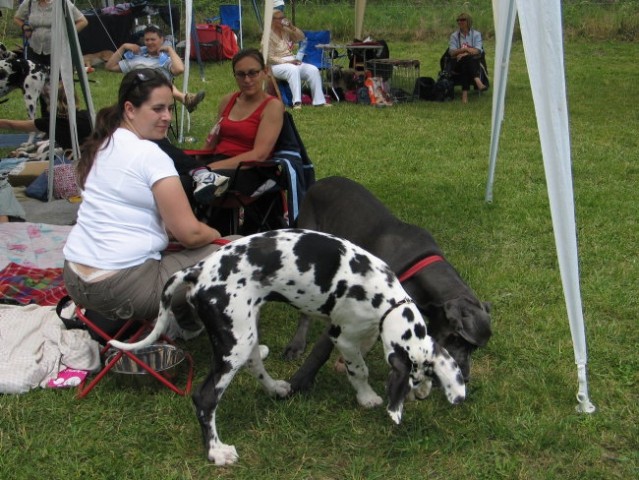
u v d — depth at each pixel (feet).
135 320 10.94
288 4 62.64
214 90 39.22
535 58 9.88
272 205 15.25
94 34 46.39
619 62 50.55
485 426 10.02
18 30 51.21
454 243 17.21
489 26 58.75
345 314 9.54
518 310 13.71
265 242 9.34
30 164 21.25
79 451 9.43
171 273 10.76
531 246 17.02
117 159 10.41
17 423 9.99
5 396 10.58
